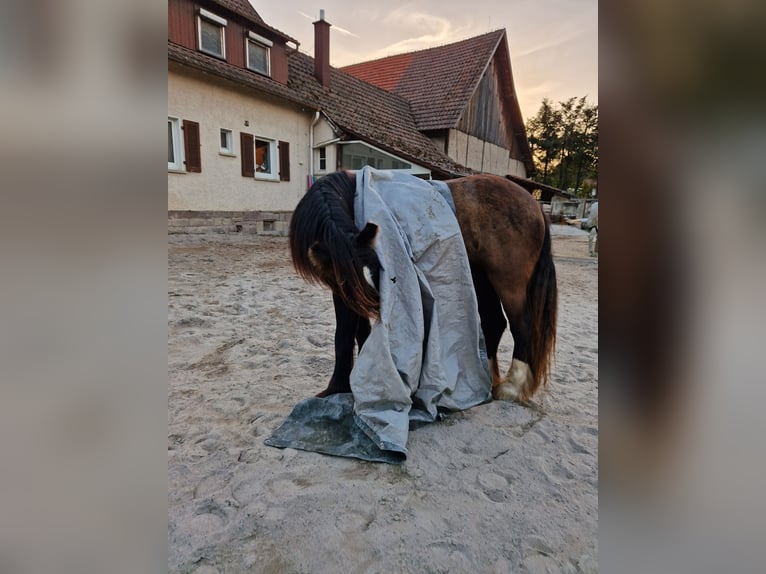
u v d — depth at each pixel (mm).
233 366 2797
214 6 8688
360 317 2309
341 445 1883
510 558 1308
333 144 10969
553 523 1456
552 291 2297
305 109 10750
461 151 15312
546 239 2273
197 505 1506
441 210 2123
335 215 1829
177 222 8461
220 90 8852
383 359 1930
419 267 2102
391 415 1943
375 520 1454
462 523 1447
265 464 1758
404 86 16375
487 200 2225
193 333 3404
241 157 9438
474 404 2271
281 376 2662
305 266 1947
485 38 16297
